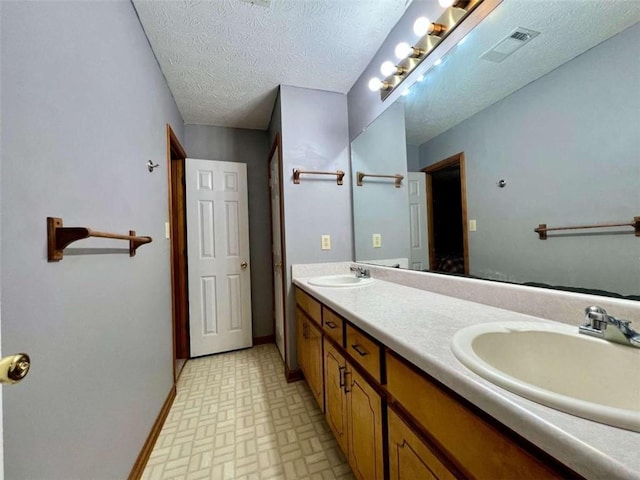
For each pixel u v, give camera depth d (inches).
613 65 27.2
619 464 11.8
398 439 29.5
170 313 75.2
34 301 25.5
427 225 56.4
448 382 21.2
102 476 36.6
